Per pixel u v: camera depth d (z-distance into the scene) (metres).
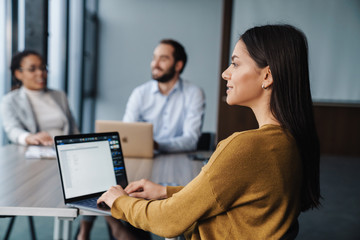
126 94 6.67
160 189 1.28
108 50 6.57
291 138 0.91
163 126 2.80
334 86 5.95
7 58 3.10
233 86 0.98
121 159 1.42
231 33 5.88
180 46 2.76
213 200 0.88
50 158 1.93
